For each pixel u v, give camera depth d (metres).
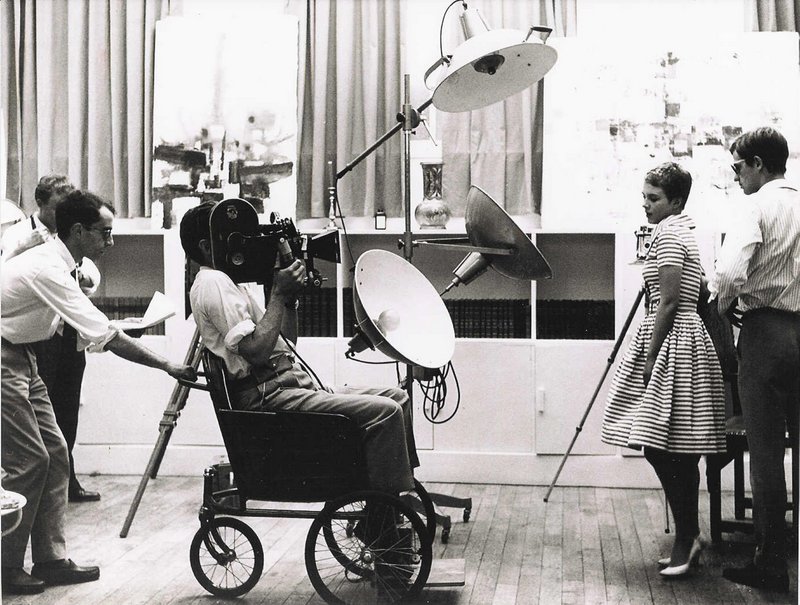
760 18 4.45
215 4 4.76
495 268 3.76
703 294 3.33
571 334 4.45
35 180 4.82
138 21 4.68
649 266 3.20
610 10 4.55
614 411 3.23
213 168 4.59
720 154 4.37
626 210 4.42
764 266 2.93
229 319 2.89
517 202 4.61
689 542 3.14
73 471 4.12
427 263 4.78
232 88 4.61
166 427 3.75
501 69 3.43
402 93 4.62
